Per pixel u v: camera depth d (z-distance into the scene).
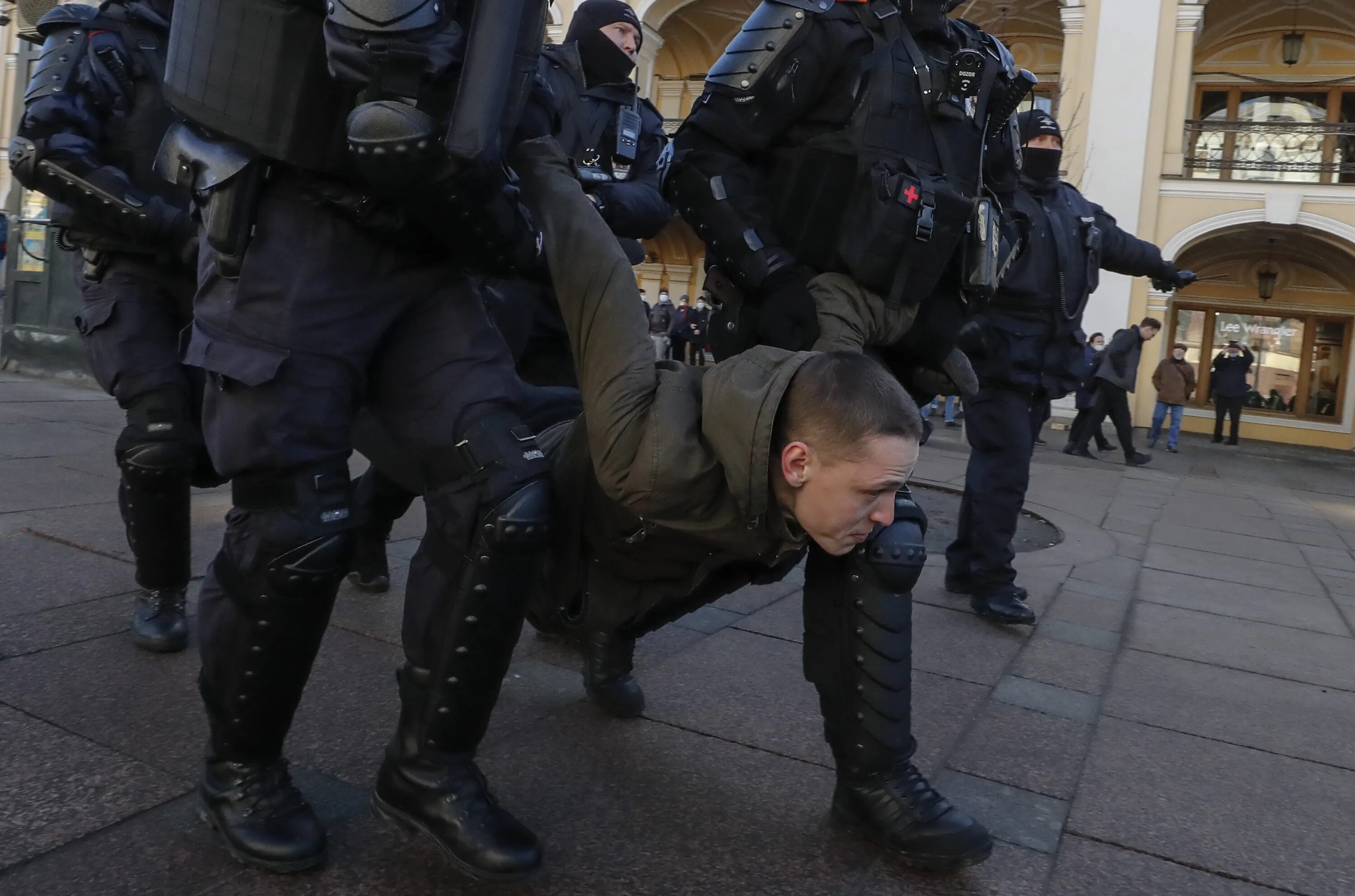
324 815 1.81
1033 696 2.81
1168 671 3.16
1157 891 1.82
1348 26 18.33
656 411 1.49
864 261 2.05
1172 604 4.09
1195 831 2.06
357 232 1.54
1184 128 16.56
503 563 1.55
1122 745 2.50
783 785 2.08
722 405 1.45
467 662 1.58
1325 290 19.38
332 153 1.47
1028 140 3.71
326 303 1.52
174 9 1.58
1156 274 3.99
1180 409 13.74
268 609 1.55
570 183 1.65
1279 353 19.73
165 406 2.42
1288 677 3.19
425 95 1.38
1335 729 2.74
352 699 2.33
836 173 2.07
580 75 3.00
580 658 2.75
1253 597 4.32
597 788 2.00
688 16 21.86
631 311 1.54
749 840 1.85
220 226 1.46
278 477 1.54
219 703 1.62
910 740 1.85
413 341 1.64
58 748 1.97
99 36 2.35
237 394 1.52
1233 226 16.16
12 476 4.41
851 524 1.43
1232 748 2.54
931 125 2.12
